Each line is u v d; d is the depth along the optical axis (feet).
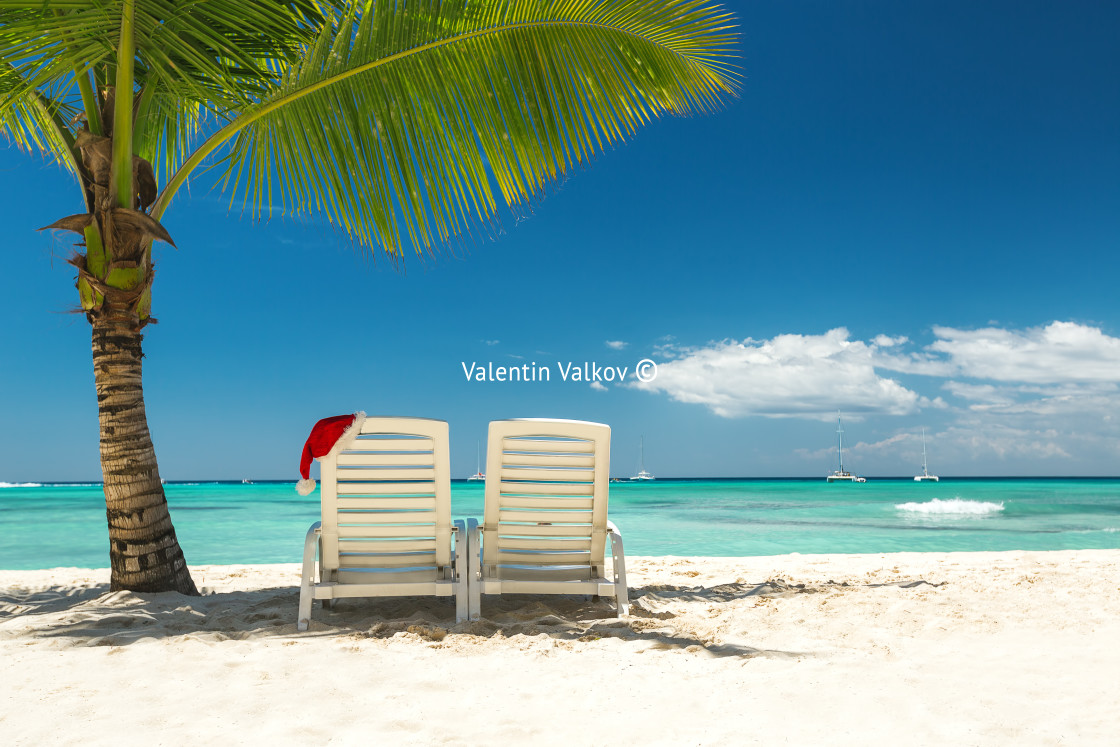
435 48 14.96
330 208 15.69
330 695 8.25
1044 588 14.89
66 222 14.37
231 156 15.94
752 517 59.47
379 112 15.05
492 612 13.20
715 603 14.29
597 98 16.01
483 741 6.86
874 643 10.68
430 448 12.50
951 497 103.04
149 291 15.57
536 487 12.92
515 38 15.25
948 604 13.41
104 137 14.46
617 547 13.24
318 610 13.56
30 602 15.30
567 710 7.76
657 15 15.42
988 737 6.82
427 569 13.15
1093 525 48.24
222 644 10.76
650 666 9.51
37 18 12.04
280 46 14.67
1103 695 8.00
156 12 12.73
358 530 12.63
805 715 7.52
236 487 198.80
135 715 7.55
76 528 47.93
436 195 15.35
